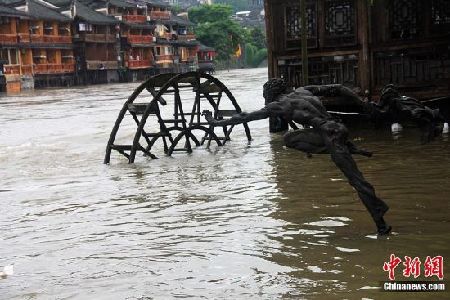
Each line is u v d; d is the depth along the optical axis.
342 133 6.77
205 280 5.95
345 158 6.75
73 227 8.36
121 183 11.53
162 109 30.39
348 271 5.92
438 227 7.20
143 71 96.25
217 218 8.34
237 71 119.50
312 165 12.05
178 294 5.61
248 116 6.97
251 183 10.67
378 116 7.35
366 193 6.80
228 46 127.62
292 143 7.04
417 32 15.72
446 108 15.99
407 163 11.45
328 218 7.94
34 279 6.26
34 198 10.52
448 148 12.90
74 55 81.44
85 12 82.75
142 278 6.11
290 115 6.93
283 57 17.33
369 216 7.90
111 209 9.34
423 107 7.22
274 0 17.23
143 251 7.03
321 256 6.42
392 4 15.87
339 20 16.50
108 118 26.66
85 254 7.06
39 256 7.07
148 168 13.15
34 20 73.44
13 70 67.56
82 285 6.00
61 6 80.62
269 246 6.89
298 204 8.81
